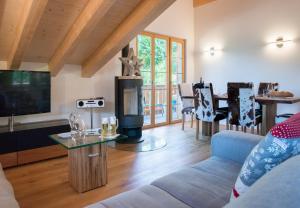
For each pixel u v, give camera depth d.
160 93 5.76
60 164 3.10
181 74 6.23
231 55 5.66
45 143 3.22
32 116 3.72
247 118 3.69
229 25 5.65
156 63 5.60
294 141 0.96
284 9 4.76
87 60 4.09
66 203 2.12
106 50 3.61
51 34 3.17
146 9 2.91
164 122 5.85
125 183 2.52
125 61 4.21
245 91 3.61
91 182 2.37
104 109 4.65
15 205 1.28
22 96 3.25
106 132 2.46
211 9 5.97
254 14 5.21
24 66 3.67
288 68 4.77
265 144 1.02
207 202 1.26
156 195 1.34
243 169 1.14
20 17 2.78
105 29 3.32
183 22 6.08
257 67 5.23
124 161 3.17
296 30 4.62
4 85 3.08
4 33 2.98
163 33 5.58
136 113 4.36
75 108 4.25
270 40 4.99
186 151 3.61
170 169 2.90
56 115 4.02
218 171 1.64
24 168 2.96
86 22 2.83
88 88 4.41
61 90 4.06
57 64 3.64
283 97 3.80
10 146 2.94
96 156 2.39
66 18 2.94
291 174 0.68
